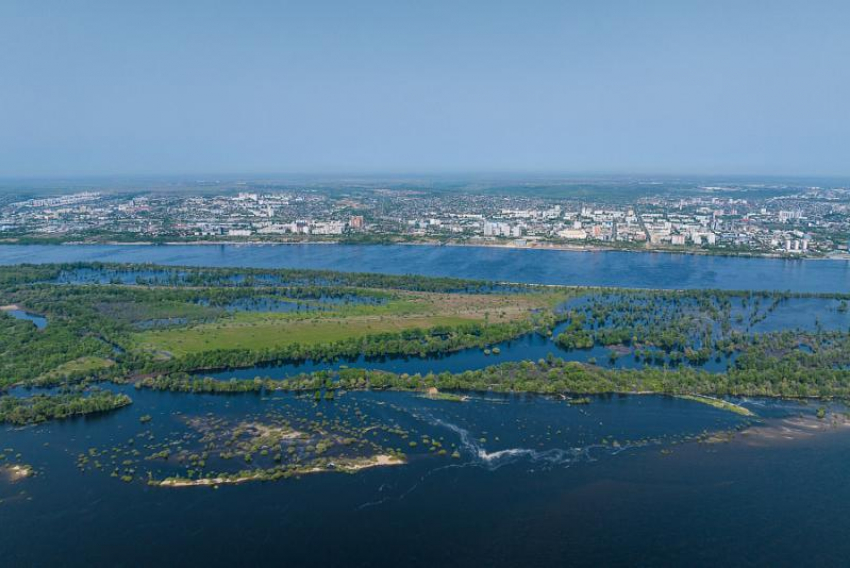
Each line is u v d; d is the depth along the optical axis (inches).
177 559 6860.2
